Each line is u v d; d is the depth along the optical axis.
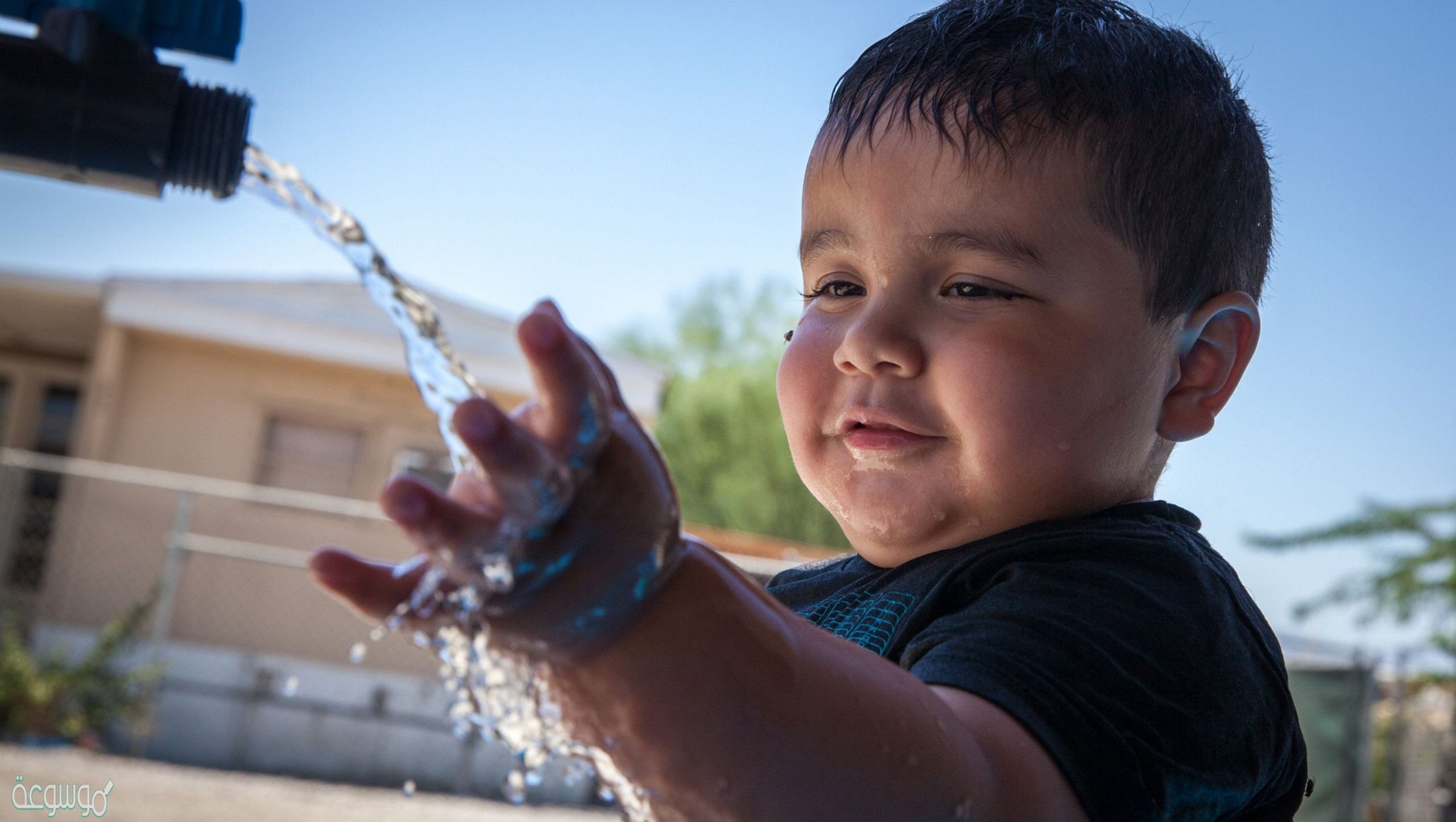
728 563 0.67
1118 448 1.10
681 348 30.73
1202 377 1.17
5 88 0.88
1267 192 1.30
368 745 10.41
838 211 1.12
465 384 0.64
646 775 0.65
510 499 0.56
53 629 10.73
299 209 0.79
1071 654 0.84
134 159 0.88
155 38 0.91
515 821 8.47
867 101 1.13
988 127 1.07
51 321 12.90
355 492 11.89
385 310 0.70
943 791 0.69
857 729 0.66
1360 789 7.10
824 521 26.30
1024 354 1.04
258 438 11.79
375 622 0.59
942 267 1.08
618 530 0.60
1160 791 0.83
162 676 9.86
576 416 0.57
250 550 11.16
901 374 1.07
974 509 1.07
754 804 0.64
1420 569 13.94
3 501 11.37
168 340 11.77
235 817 7.40
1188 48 1.23
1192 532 1.10
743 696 0.63
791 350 1.16
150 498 11.25
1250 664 0.96
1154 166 1.11
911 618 1.00
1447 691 10.54
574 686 0.62
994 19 1.17
